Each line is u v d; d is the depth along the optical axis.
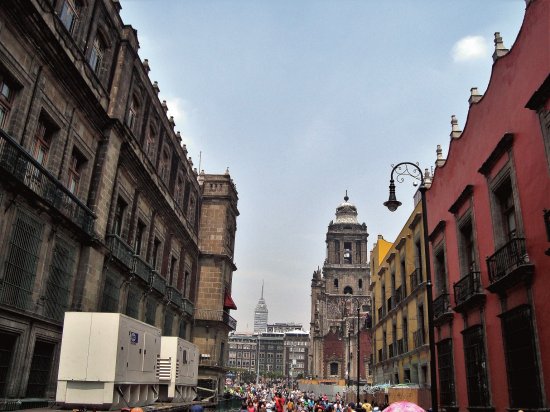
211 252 39.47
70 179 17.75
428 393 20.88
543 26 12.03
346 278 104.19
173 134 30.14
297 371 198.62
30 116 14.44
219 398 37.97
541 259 11.85
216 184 41.34
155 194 26.41
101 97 19.41
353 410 22.58
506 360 13.33
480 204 16.02
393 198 14.66
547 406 11.25
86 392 12.15
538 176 12.15
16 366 13.54
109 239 19.95
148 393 15.49
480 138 16.20
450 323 18.45
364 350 78.00
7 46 13.33
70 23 17.22
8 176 12.72
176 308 31.41
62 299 16.19
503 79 14.41
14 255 13.46
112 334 12.53
